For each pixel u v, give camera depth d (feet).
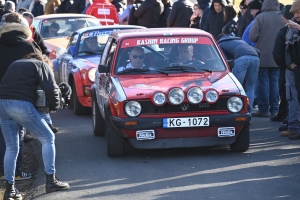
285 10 75.87
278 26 87.81
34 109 51.57
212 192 51.44
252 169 58.59
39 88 52.19
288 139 72.38
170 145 63.00
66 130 83.71
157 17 126.21
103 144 73.51
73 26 126.82
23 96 50.98
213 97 62.44
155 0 124.26
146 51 69.97
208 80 66.23
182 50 70.28
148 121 61.87
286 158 62.75
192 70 68.80
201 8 116.67
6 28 58.80
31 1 160.15
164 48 70.33
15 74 51.49
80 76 92.27
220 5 104.83
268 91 88.38
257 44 88.58
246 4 101.14
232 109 63.21
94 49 98.78
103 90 71.46
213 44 71.46
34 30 78.28
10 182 52.01
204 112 62.64
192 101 61.87
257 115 89.30
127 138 63.26
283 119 83.51
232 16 99.76
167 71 68.54
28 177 59.00
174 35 71.36
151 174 58.18
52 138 53.26
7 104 50.96
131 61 69.62
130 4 133.90
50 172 53.52
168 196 50.72
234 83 65.46
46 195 53.01
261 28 87.81
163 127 62.03
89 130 83.25
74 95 95.81
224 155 64.90
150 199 50.16
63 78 102.37
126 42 70.79
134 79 67.00
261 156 63.93
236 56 79.51
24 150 71.31
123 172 59.41
